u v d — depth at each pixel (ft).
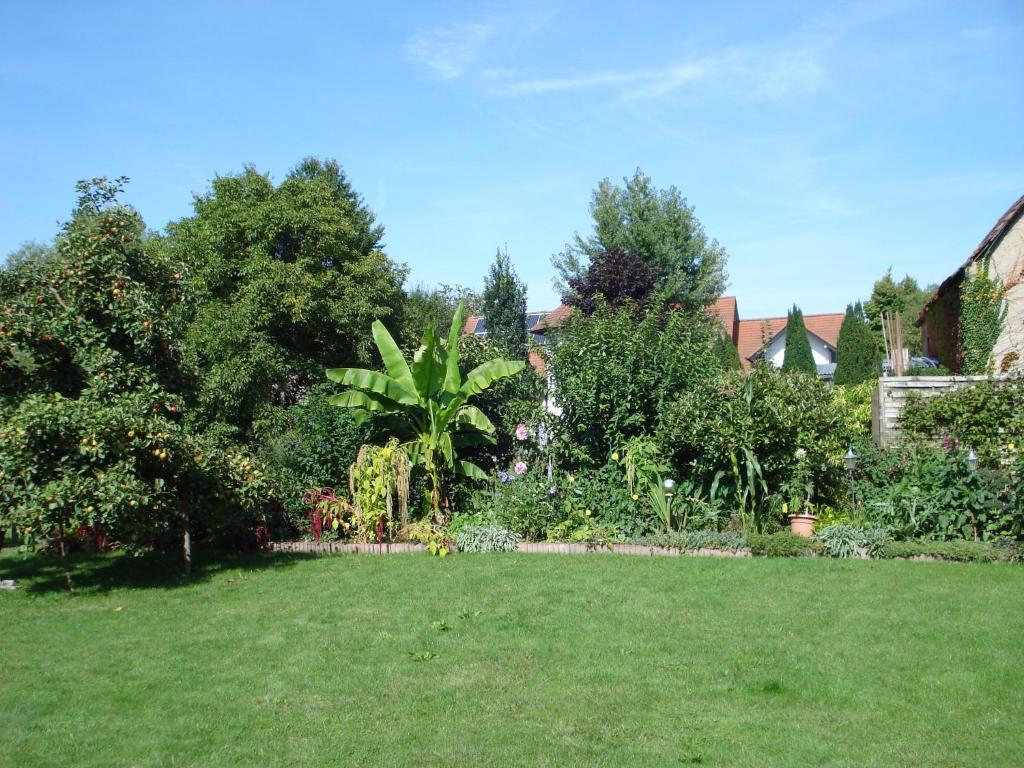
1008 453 33.09
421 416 39.14
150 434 26.55
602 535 33.68
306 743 15.25
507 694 17.53
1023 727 15.29
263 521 34.50
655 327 41.88
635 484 35.70
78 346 28.91
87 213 30.63
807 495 34.37
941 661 18.71
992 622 21.36
